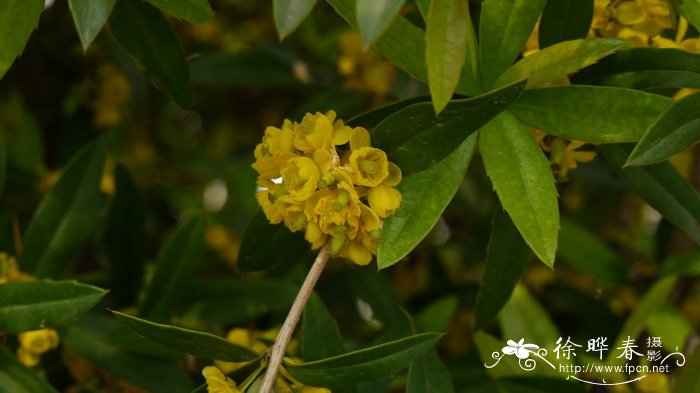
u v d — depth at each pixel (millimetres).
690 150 739
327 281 831
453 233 1003
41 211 720
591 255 783
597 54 583
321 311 647
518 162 587
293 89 910
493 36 592
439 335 583
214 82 866
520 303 726
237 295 746
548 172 585
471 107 567
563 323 834
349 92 820
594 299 815
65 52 909
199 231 711
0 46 596
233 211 1146
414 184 589
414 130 577
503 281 651
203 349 585
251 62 878
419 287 955
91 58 941
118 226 742
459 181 589
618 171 644
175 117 1096
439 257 979
